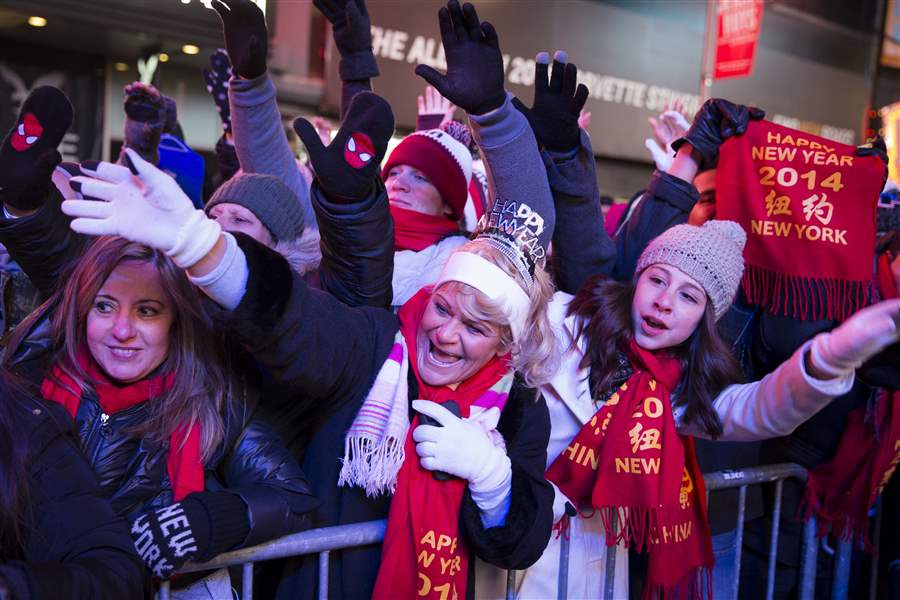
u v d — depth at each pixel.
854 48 8.62
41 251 1.50
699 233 1.90
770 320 2.36
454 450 1.48
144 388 1.41
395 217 2.32
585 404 1.94
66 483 1.25
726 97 7.64
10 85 5.54
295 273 1.35
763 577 2.51
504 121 1.69
